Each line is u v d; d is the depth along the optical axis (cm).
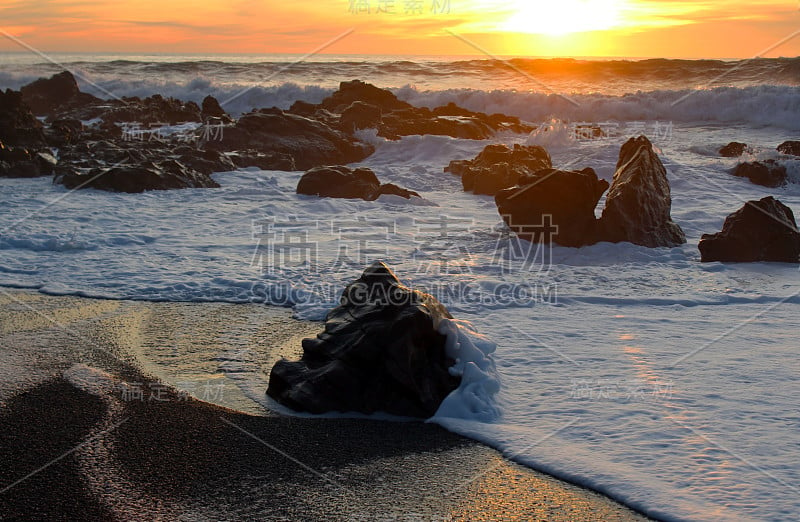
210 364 631
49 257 1003
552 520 400
